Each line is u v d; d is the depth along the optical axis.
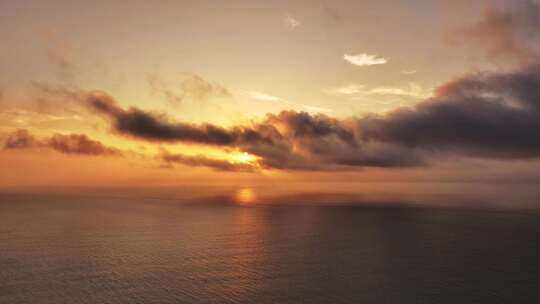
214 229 169.12
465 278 91.75
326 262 107.19
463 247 130.12
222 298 77.19
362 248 127.75
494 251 122.81
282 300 76.44
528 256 115.12
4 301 74.44
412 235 155.38
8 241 134.38
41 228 164.50
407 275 93.81
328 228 175.50
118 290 81.31
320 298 77.38
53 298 76.12
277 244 134.38
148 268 99.06
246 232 161.38
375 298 78.00
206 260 108.75
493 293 81.12
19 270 95.62
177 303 74.25
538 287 84.62
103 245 128.62
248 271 97.19
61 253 115.19
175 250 122.00
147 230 163.62
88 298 76.31
